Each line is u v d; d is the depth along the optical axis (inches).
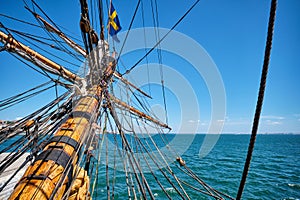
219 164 1299.2
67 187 124.0
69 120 168.9
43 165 112.4
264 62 62.0
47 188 101.2
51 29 336.2
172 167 1153.4
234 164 1318.9
